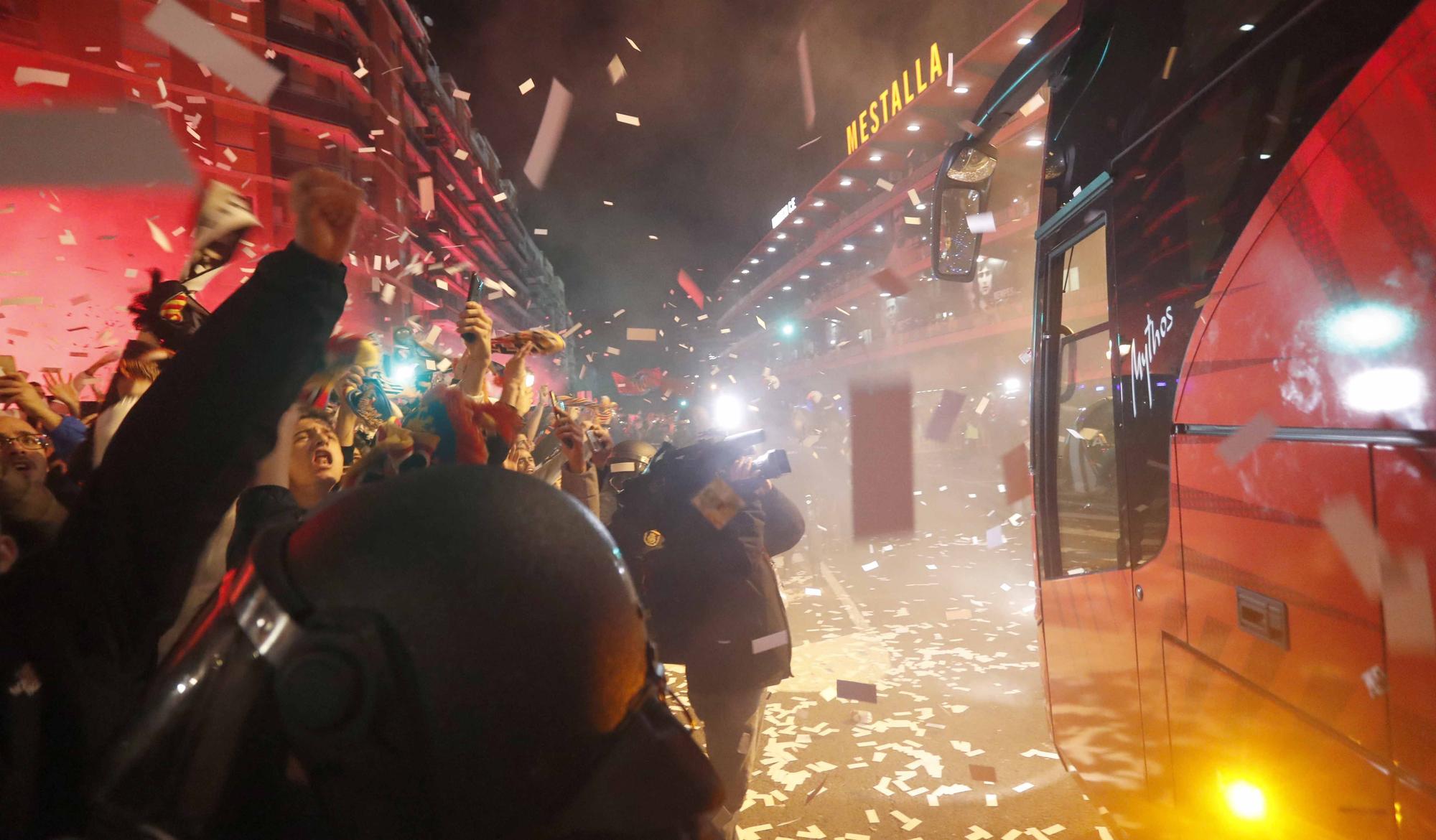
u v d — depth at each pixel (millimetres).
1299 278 1688
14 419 2623
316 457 2250
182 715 707
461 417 2469
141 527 870
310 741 614
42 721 859
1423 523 1332
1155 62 2529
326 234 905
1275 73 1867
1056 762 4051
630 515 3268
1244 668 1911
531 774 632
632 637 729
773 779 3986
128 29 22281
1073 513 3330
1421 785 1355
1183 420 2199
